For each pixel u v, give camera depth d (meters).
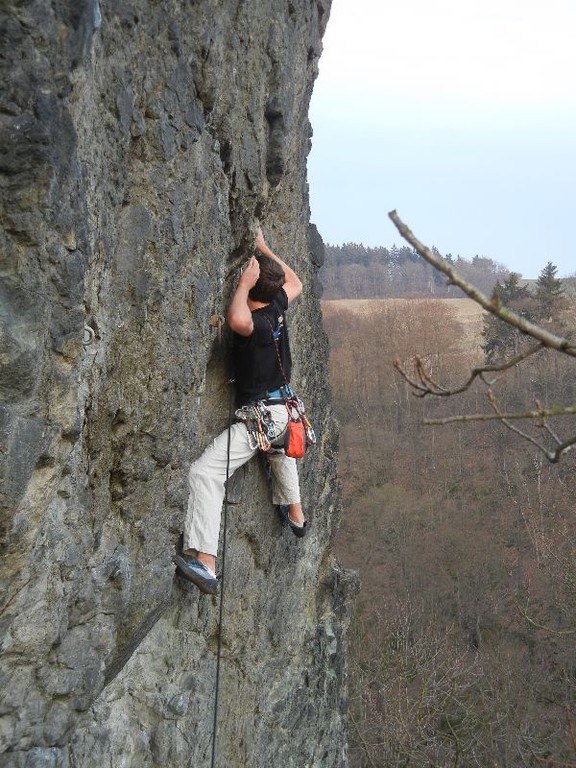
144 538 4.87
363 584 29.22
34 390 3.44
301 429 5.97
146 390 4.62
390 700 17.42
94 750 4.89
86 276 3.76
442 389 2.54
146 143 4.32
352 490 34.69
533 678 21.95
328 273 65.06
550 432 2.72
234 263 5.93
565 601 21.45
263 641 7.55
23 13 3.03
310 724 8.59
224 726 6.64
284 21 6.14
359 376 40.75
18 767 4.05
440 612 27.73
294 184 7.39
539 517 25.22
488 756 17.70
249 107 5.75
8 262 3.27
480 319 45.81
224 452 5.68
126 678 5.33
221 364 5.77
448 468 33.50
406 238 2.15
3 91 3.08
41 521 3.68
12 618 3.77
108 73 3.82
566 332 34.47
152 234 4.44
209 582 5.48
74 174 3.39
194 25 4.53
